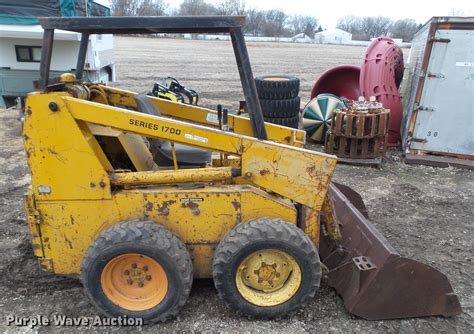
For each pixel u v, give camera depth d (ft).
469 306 10.41
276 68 69.26
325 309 10.00
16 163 20.33
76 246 9.61
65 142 8.94
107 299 9.17
